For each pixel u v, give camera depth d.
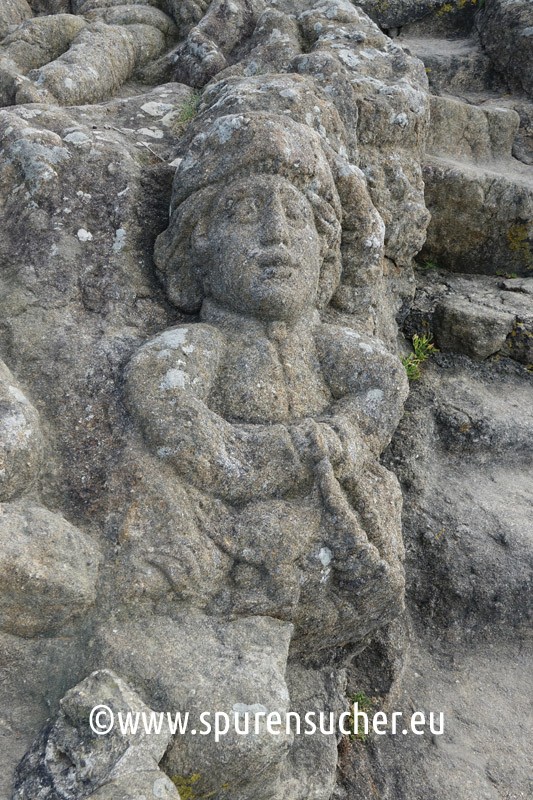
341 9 4.13
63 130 3.05
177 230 2.73
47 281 2.69
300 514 2.34
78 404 2.45
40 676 2.12
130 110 3.75
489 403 3.81
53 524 2.17
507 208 4.34
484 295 4.27
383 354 2.67
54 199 2.83
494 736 2.89
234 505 2.34
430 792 2.68
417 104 3.66
